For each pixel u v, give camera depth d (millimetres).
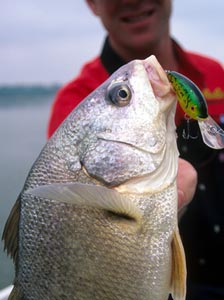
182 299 373
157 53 715
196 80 716
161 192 383
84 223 361
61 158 382
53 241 362
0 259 385
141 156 386
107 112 394
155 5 693
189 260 693
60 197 358
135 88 400
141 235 372
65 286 359
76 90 683
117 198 364
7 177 1218
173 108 408
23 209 374
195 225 687
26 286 365
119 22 692
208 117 381
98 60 703
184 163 491
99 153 384
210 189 685
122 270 366
